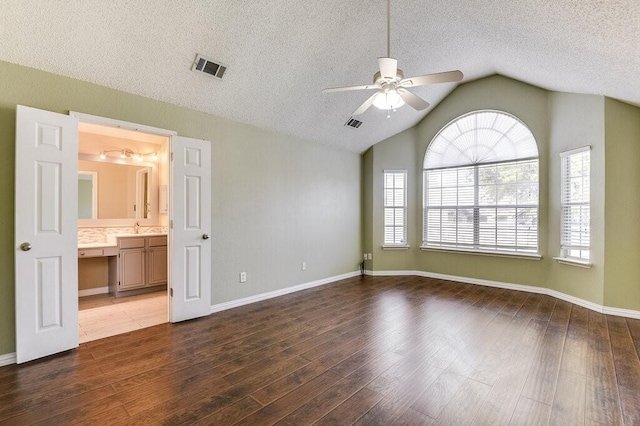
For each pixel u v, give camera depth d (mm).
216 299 3658
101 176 4566
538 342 2789
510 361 2434
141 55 2699
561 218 4191
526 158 4602
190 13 2523
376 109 4633
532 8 2436
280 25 2873
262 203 4156
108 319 3359
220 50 2902
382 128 5273
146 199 4980
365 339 2861
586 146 3785
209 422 1697
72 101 2643
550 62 3348
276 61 3225
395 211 5758
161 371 2256
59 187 2504
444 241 5438
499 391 2020
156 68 2855
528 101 4543
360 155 5848
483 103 4930
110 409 1808
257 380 2143
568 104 4062
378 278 5484
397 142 5703
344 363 2398
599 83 3287
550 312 3627
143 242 4445
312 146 4895
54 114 2475
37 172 2389
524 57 3551
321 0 2770
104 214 4590
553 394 1984
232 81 3268
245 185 3947
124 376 2182
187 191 3328
